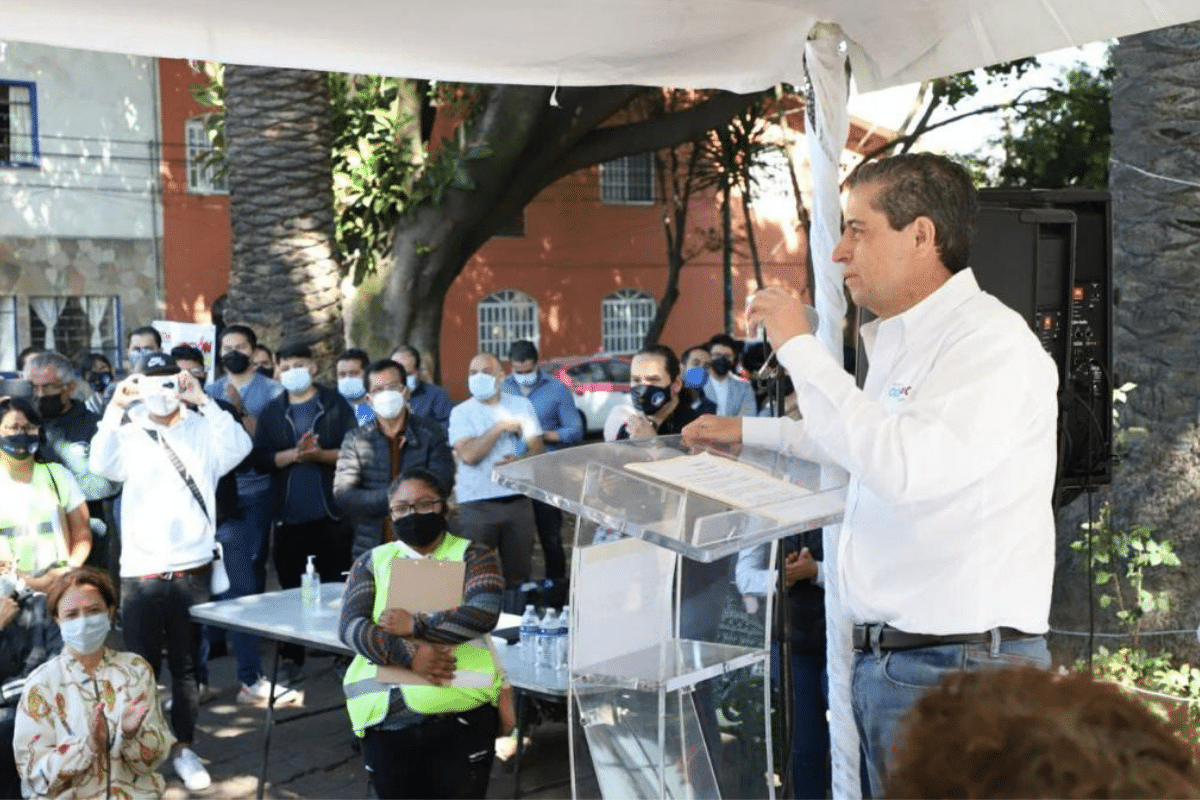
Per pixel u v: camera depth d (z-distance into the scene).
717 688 3.43
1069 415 4.73
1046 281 4.55
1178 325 6.30
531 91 17.31
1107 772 0.99
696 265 34.50
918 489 2.64
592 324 33.22
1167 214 6.31
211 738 7.35
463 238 17.86
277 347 12.12
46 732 5.02
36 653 6.12
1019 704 1.06
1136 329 6.42
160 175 25.98
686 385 7.24
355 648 4.84
